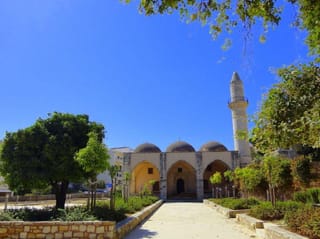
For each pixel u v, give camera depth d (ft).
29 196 122.31
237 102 133.49
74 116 45.57
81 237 28.14
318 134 18.49
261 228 34.32
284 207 40.11
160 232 36.27
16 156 39.83
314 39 12.44
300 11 12.07
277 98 21.12
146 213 57.21
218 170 159.02
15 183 40.01
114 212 38.75
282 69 21.31
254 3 12.01
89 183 44.19
